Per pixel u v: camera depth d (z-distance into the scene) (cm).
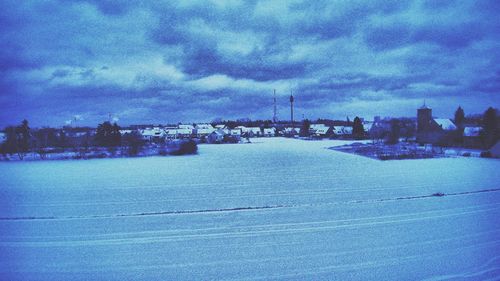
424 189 3644
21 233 2391
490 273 1673
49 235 2350
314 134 18762
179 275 1736
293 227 2462
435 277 1648
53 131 10206
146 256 1978
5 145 8044
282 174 4819
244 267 1817
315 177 4525
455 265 1770
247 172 5041
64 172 5319
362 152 7894
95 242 2208
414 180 4181
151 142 11188
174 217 2753
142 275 1741
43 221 2681
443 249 1983
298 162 6231
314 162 6188
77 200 3375
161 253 2020
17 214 2884
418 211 2802
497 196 3266
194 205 3119
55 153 8675
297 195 3453
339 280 1647
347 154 7631
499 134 7775
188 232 2388
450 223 2458
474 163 5566
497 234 2203
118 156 7938
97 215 2841
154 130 16050
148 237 2295
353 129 15150
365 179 4319
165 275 1738
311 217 2695
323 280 1652
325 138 15800
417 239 2158
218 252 2023
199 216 2773
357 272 1725
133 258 1952
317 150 8938
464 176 4381
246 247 2095
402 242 2114
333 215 2739
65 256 1984
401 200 3183
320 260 1881
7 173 5281
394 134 10225
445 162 5753
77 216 2812
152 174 4972
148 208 3038
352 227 2431
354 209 2902
